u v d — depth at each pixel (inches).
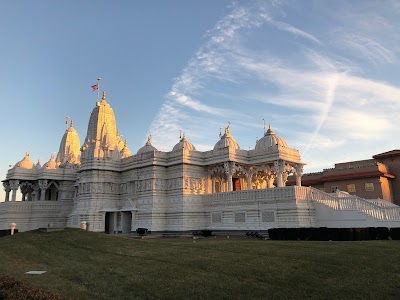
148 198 2140.7
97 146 2442.2
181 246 1035.3
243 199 1839.3
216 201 1995.6
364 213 1470.2
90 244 1186.0
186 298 513.3
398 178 2383.1
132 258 878.4
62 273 741.3
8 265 882.8
